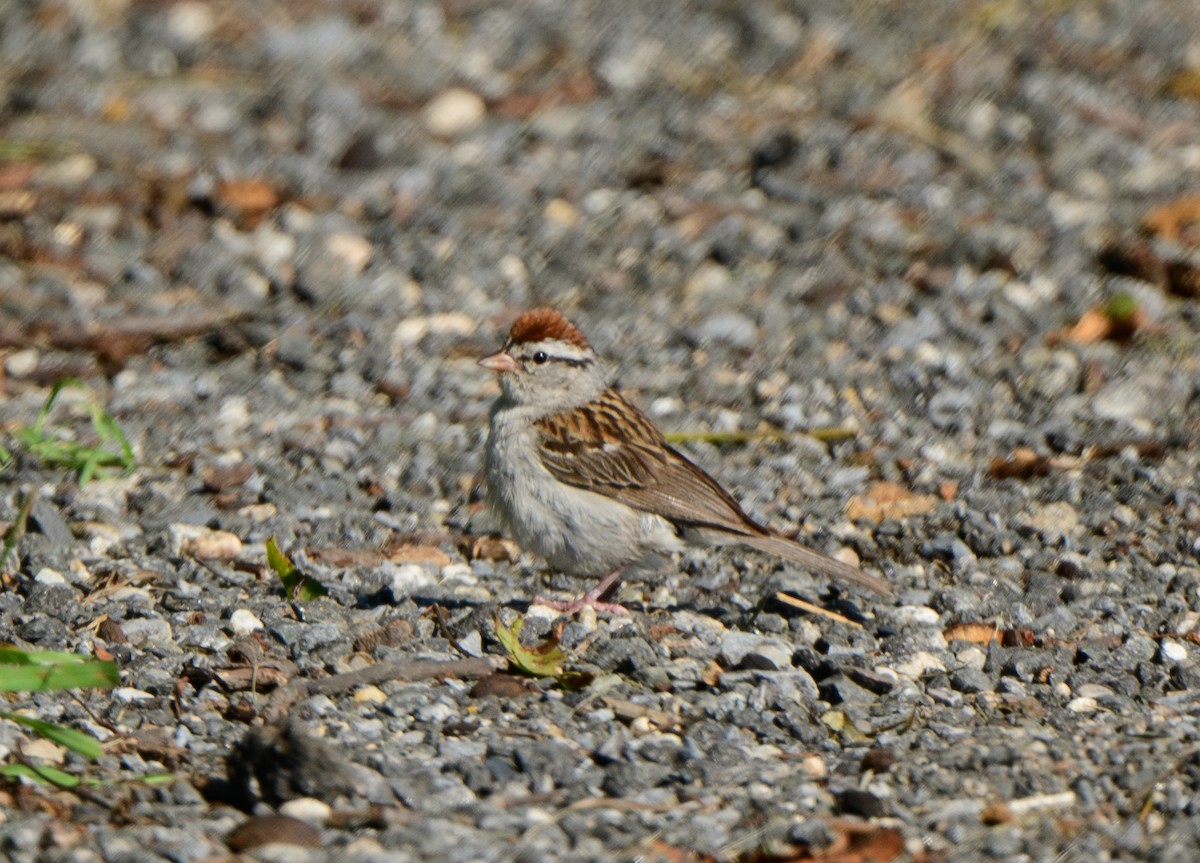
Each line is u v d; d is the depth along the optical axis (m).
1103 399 13.07
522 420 10.13
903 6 22.14
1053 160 17.64
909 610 9.94
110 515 10.99
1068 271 15.19
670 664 9.12
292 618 9.59
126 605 9.70
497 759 7.95
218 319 14.19
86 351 13.66
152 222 15.86
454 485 11.72
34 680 7.84
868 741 8.33
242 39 20.69
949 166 17.45
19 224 15.59
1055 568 10.59
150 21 20.92
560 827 7.36
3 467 11.63
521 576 10.60
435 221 16.16
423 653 9.22
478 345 14.07
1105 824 7.48
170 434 12.39
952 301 14.69
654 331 14.30
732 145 18.02
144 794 7.59
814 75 19.95
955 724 8.54
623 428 10.12
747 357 13.84
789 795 7.71
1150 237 15.80
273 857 7.04
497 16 21.81
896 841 7.26
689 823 7.41
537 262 15.53
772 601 10.01
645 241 15.86
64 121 17.95
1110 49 20.67
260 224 15.90
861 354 13.85
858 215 16.27
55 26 20.67
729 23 21.55
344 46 20.58
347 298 14.73
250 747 7.58
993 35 21.17
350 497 11.55
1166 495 11.48
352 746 8.01
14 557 10.30
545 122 18.53
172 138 17.73
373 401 13.14
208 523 10.95
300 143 17.84
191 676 8.78
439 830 7.27
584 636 9.51
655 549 10.01
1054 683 9.05
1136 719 8.60
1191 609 10.01
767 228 16.06
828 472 12.00
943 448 12.34
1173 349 13.91
